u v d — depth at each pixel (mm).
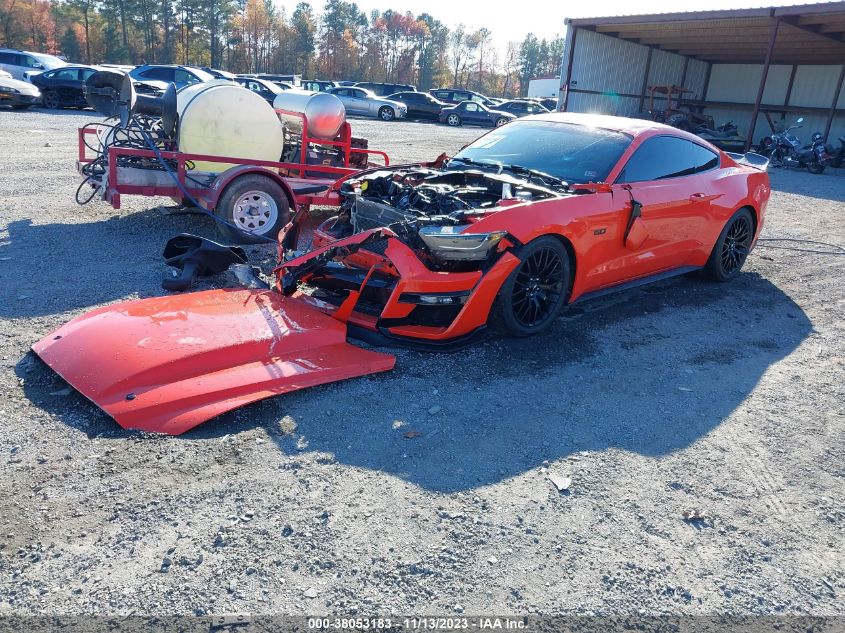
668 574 2617
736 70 28375
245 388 3584
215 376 3613
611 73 25000
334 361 4020
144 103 7484
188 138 7105
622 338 5066
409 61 106312
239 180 6734
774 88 27234
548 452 3418
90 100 7391
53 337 3984
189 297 4461
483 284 4297
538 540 2748
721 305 6043
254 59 94938
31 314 4734
